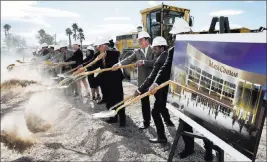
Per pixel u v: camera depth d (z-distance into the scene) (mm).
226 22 2156
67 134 4449
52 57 7277
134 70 9539
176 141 2645
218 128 1853
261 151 5094
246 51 1524
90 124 4383
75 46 6152
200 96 2053
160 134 3818
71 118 4828
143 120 4688
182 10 8039
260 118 1457
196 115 2129
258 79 1445
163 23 7906
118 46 10984
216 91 1841
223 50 1735
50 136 4441
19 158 3721
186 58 2246
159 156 3520
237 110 1638
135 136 4148
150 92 2871
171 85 2564
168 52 2951
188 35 2213
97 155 3615
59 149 3895
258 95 1453
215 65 1830
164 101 3547
